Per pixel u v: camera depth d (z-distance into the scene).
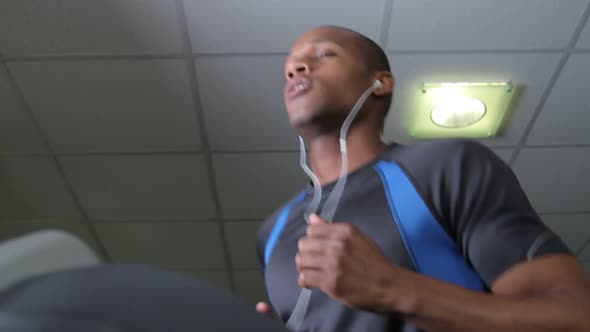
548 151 2.45
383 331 0.63
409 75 2.08
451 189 0.70
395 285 0.54
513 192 0.69
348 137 0.93
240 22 1.86
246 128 2.29
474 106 2.21
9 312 0.18
